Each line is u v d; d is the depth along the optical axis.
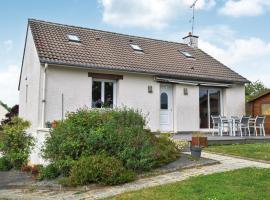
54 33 18.34
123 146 10.25
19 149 14.41
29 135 14.90
